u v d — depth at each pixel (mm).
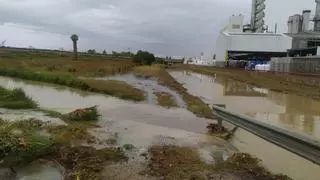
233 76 60625
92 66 64500
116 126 12625
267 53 107875
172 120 15078
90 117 13664
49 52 123000
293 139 7594
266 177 7699
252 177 7656
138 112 17078
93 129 11773
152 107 19141
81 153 8586
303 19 106875
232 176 7637
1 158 7543
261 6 128500
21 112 14477
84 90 28188
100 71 56188
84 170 7441
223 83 45156
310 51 88125
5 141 7953
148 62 97125
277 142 8273
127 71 63438
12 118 12703
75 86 30203
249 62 105000
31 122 11703
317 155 6863
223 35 121875
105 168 7719
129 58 117188
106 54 140625
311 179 7762
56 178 7008
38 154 8078
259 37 108438
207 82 46531
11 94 17922
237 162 8617
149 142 10367
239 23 125500
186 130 12805
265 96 30375
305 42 93312
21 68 46906
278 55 105938
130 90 27969
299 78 54094
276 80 51688
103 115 15570
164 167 7941
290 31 109625
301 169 8453
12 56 79438
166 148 9617
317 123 16891
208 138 11320
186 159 8664
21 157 7699
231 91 34281
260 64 96562
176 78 53938
